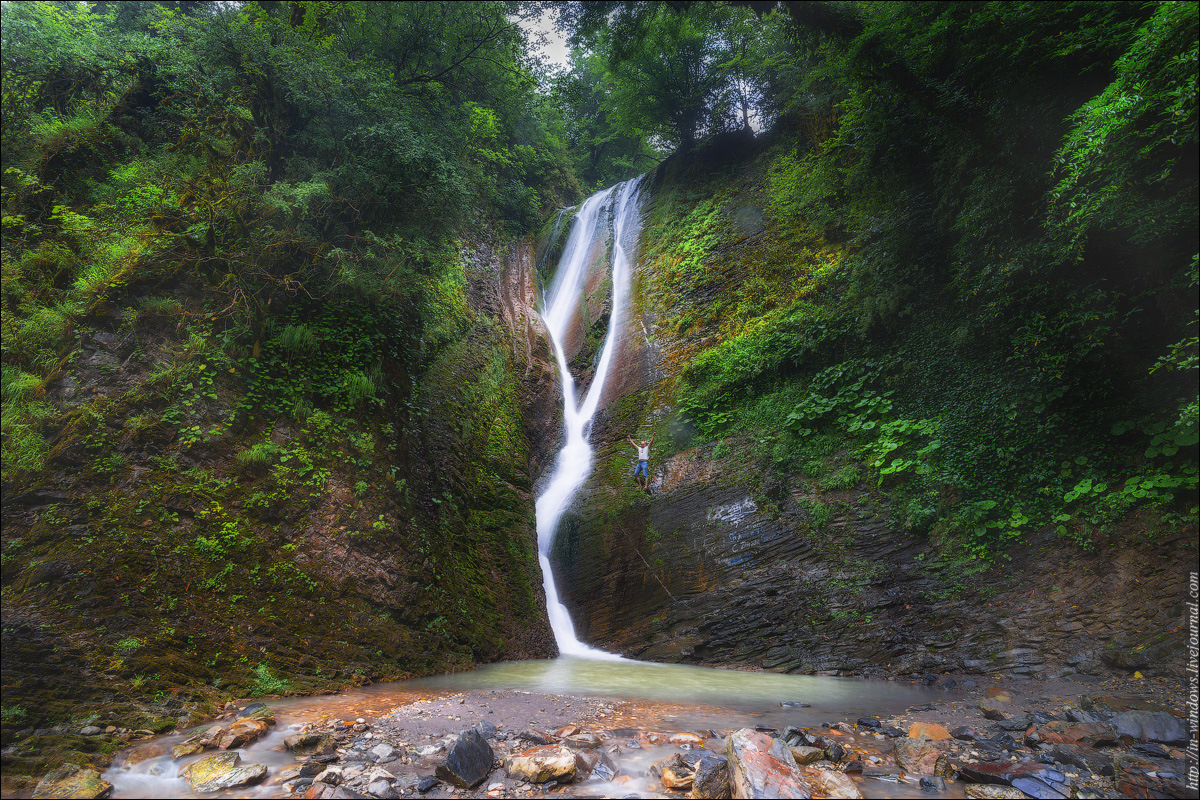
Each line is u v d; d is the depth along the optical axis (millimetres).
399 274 12148
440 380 15555
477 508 14266
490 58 16531
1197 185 6512
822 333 14094
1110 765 4293
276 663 7090
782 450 13188
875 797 3990
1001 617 8547
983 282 9719
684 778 4148
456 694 7418
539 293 27641
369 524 9633
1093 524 8227
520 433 18625
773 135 22031
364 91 11570
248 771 4102
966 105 9594
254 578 7648
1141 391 8117
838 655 9781
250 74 10258
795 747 4719
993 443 9758
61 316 7637
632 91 26938
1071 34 7969
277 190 9852
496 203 25219
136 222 8969
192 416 8125
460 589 11430
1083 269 8609
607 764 4562
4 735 4238
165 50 10648
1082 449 8625
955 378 10906
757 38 19438
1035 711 6105
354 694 7086
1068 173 7707
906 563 10180
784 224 18453
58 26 9836
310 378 10172
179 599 6723
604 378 21000
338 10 14273
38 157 8922
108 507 6789
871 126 11594
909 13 9898
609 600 14055
